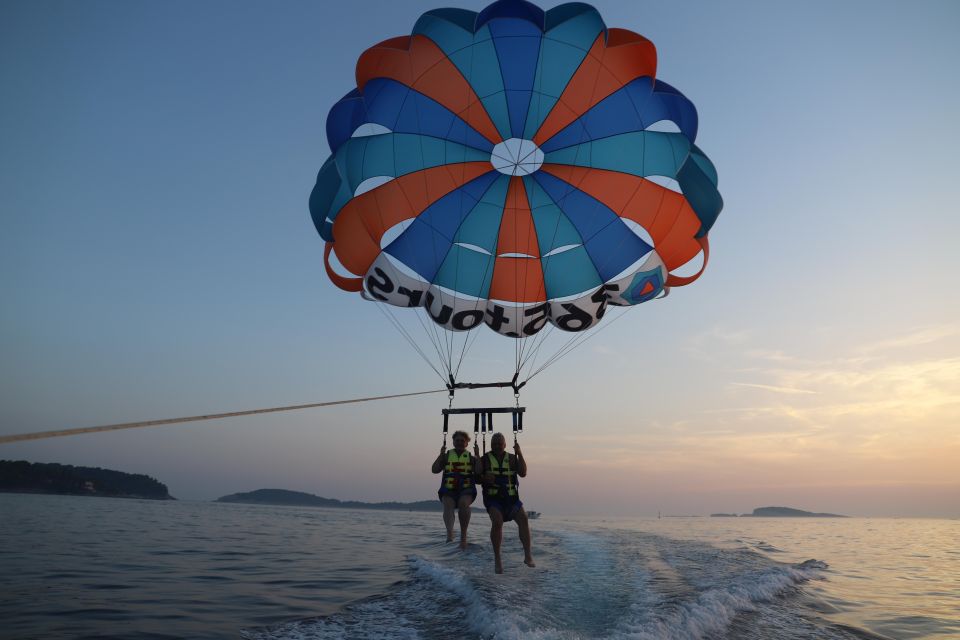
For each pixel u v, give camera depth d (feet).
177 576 29.19
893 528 145.59
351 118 34.65
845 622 22.63
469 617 19.47
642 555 35.42
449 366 33.53
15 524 57.52
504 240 37.01
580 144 35.37
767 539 73.15
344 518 114.32
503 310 38.01
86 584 25.99
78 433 13.99
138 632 18.15
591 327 37.55
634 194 35.73
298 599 23.49
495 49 33.58
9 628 18.11
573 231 36.83
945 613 26.30
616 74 33.76
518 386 33.58
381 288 36.22
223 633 18.17
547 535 48.70
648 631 17.21
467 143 35.65
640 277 36.96
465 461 37.65
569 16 32.32
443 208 36.09
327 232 36.17
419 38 33.27
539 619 18.07
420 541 48.80
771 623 20.97
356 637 17.61
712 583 26.66
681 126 34.42
